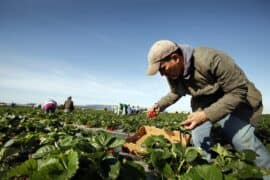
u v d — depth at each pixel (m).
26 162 2.66
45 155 3.07
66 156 2.63
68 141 3.41
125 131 12.46
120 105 27.75
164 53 3.58
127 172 2.78
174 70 3.77
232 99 3.54
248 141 3.96
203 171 2.76
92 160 2.67
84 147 3.03
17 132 6.65
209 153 4.38
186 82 4.05
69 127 6.82
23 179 3.29
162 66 3.64
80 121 15.12
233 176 2.95
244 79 3.65
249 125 4.02
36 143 4.64
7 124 7.28
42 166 2.55
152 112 5.09
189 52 3.72
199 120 3.58
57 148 3.18
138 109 30.88
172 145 3.79
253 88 4.03
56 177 2.39
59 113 18.39
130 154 5.04
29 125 6.99
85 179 2.62
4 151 3.96
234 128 4.02
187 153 3.49
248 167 3.18
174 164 3.46
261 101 4.07
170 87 4.66
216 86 3.89
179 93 4.41
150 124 13.10
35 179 2.35
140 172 2.82
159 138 4.35
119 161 2.75
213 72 3.67
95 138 3.47
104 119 16.41
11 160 4.24
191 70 3.79
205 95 4.18
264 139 11.21
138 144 5.18
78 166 2.46
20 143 4.48
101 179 2.65
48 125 7.59
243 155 3.50
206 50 3.74
